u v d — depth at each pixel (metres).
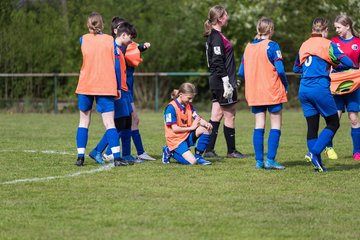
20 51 67.50
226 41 28.97
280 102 25.11
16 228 16.67
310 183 22.48
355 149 29.14
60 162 27.75
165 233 16.19
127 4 70.50
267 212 18.27
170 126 27.06
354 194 20.73
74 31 70.75
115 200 19.67
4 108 65.88
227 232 16.28
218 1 72.81
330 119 24.64
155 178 23.36
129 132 28.12
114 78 26.22
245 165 26.66
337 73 28.27
